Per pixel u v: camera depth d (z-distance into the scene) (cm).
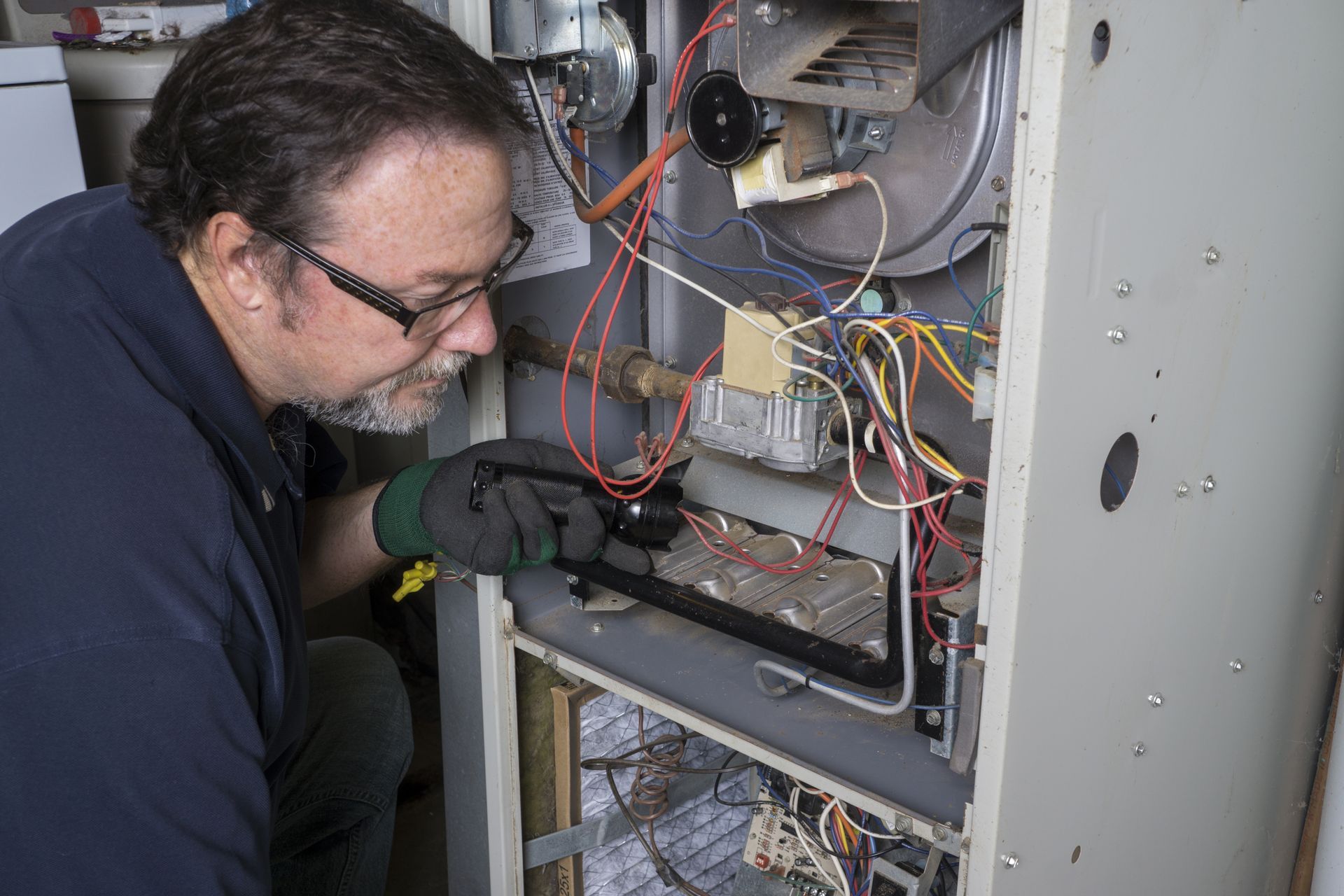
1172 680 103
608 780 149
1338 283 109
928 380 121
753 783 172
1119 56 73
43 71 117
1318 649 127
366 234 79
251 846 78
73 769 70
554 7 115
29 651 69
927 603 94
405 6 85
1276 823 132
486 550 112
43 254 85
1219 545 104
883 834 126
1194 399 93
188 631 73
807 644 103
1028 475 77
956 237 105
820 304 121
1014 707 83
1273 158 93
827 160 107
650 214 123
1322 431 115
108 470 74
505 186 84
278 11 79
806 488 127
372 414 100
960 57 84
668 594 113
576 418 143
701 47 127
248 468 87
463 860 153
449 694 144
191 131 78
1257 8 85
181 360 84
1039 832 91
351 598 220
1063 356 76
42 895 72
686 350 146
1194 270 88
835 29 98
